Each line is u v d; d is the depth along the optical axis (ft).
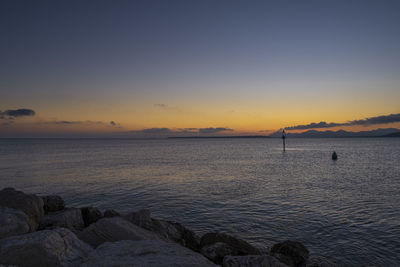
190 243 39.63
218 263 31.71
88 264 16.76
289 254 36.99
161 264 16.78
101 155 277.64
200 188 92.07
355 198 75.87
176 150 403.54
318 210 63.52
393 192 84.33
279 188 91.81
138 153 317.22
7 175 124.26
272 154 291.99
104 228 26.32
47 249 17.35
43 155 272.92
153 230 38.27
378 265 37.37
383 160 201.26
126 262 16.96
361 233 48.55
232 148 476.54
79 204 72.33
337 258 39.37
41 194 83.76
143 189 90.68
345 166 162.71
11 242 17.63
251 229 51.34
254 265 25.38
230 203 70.79
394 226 52.03
